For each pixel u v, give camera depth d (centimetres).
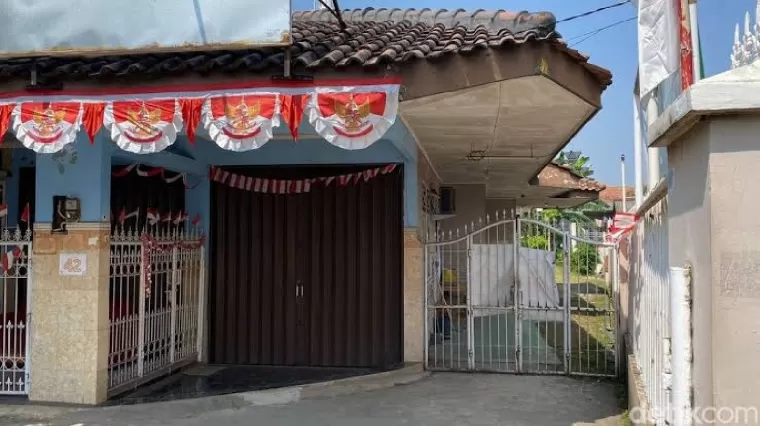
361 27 776
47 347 684
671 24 402
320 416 656
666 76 404
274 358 895
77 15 591
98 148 686
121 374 729
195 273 891
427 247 917
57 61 618
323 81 560
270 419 648
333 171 895
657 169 601
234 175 900
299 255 901
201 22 576
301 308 896
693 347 301
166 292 823
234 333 906
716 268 267
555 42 564
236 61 571
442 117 721
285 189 890
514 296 835
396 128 714
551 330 1202
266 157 892
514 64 562
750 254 263
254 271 909
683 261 327
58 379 680
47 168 693
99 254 682
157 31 582
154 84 577
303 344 891
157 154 765
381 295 877
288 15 562
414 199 866
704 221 279
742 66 319
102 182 690
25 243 695
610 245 828
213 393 730
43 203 692
